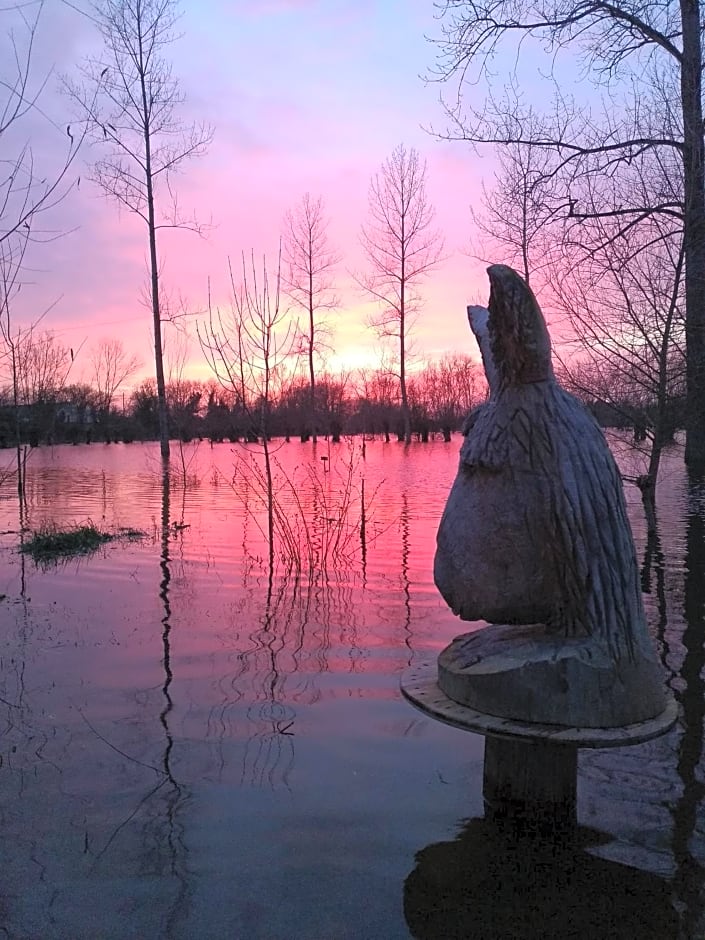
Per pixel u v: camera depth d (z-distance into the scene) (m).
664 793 3.60
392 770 3.87
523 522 3.06
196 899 2.88
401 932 2.68
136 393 52.03
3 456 34.50
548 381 3.08
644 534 9.91
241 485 18.47
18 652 5.70
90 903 2.87
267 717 4.50
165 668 5.34
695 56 11.03
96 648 5.80
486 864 3.06
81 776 3.81
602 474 3.04
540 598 3.11
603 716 2.91
